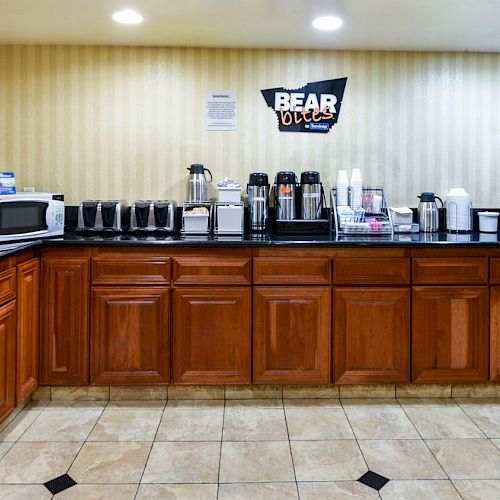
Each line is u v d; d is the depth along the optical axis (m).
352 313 2.54
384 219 2.91
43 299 2.52
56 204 2.68
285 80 3.14
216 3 2.43
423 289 2.54
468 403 2.60
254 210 3.01
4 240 2.42
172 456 2.06
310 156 3.17
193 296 2.53
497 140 3.21
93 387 2.62
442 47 3.10
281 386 2.65
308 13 2.56
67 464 1.99
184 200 3.16
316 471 1.95
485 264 2.55
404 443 2.17
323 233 2.92
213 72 3.12
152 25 2.73
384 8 2.49
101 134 3.12
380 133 3.18
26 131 3.11
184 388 2.64
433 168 3.21
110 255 2.52
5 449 2.11
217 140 3.15
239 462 2.02
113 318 2.53
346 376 2.56
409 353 2.56
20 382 2.33
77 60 3.09
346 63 3.15
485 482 1.88
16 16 2.61
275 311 2.54
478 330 2.56
